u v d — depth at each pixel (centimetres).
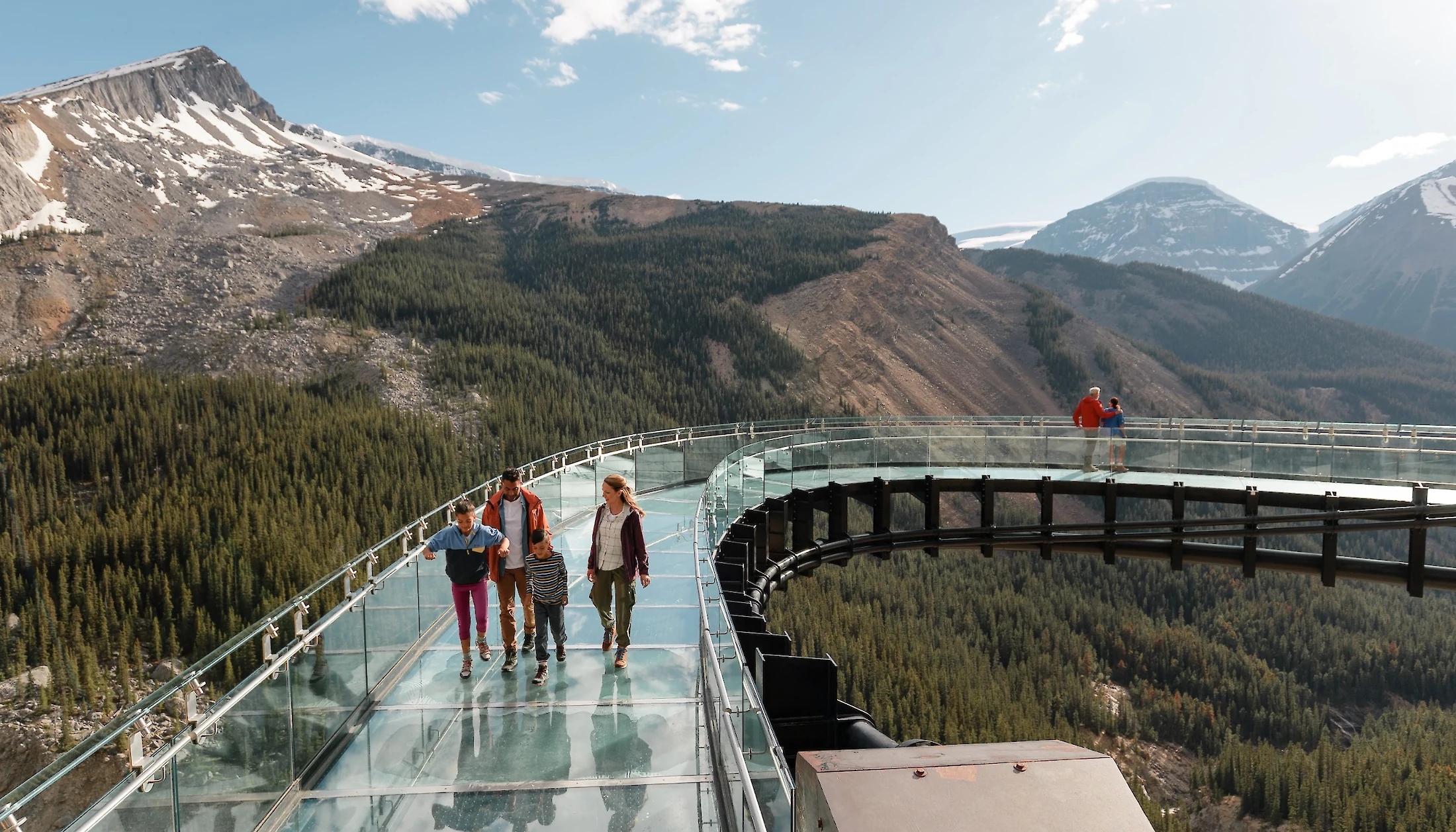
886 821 256
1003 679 8938
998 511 10462
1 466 8631
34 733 5656
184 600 6731
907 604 10000
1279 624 11244
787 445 2264
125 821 388
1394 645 10725
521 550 853
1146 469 2381
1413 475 2089
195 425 9912
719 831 548
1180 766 8462
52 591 7038
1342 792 7381
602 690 794
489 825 561
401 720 729
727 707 557
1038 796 269
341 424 10206
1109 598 11606
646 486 2217
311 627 634
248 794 521
